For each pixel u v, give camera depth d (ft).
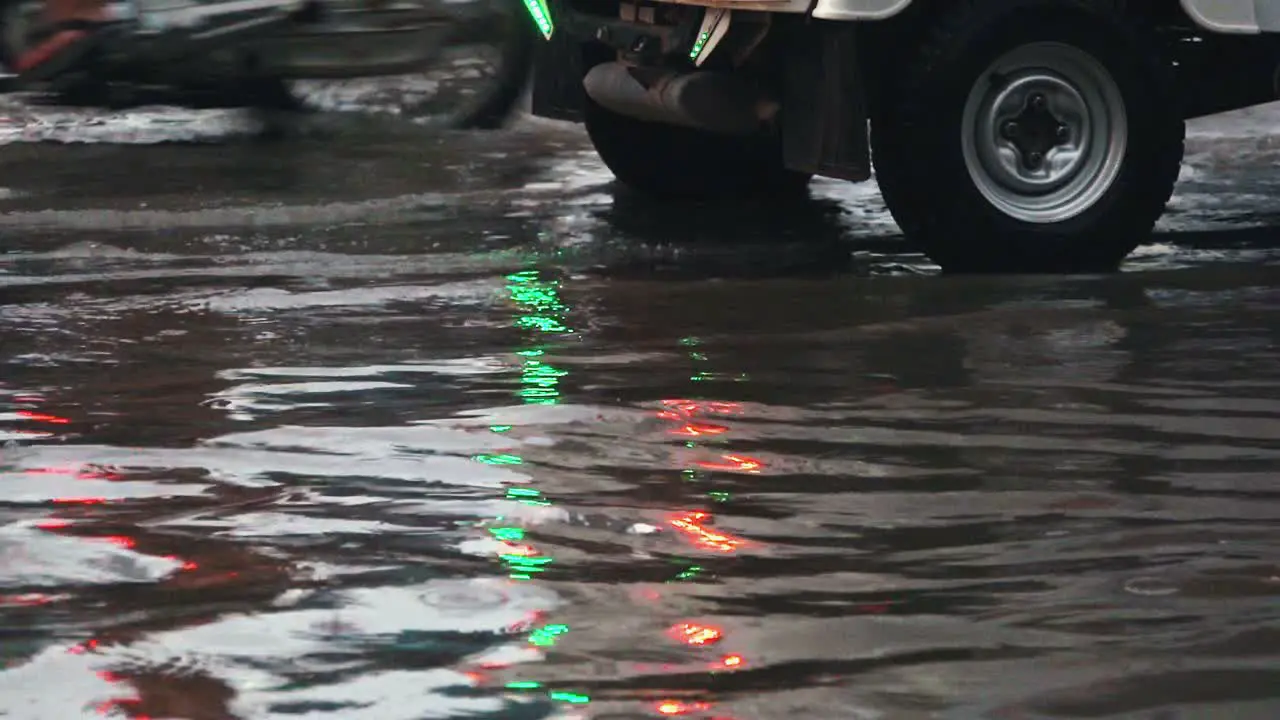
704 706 19.99
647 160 61.57
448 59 79.56
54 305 44.57
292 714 19.88
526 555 25.41
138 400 34.94
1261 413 33.37
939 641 21.98
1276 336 40.06
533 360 38.14
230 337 40.73
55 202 61.21
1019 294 45.42
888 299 44.86
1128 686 20.52
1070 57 48.67
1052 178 48.98
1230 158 70.44
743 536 26.30
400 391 35.35
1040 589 23.90
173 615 23.09
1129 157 49.16
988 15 47.96
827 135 48.14
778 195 63.52
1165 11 50.72
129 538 26.35
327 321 42.47
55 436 32.32
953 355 38.37
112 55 80.12
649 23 52.75
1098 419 33.01
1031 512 27.43
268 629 22.52
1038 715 19.72
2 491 28.84
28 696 20.45
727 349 39.14
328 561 25.20
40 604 23.57
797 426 32.55
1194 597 23.50
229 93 81.46
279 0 79.15
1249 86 52.01
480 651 21.71
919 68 47.91
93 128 78.95
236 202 61.21
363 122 80.48
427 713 19.85
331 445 31.37
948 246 48.44
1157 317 42.27
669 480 29.17
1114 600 23.41
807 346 39.40
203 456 30.78
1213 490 28.53
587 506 27.78
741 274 48.93
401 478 29.30
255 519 27.17
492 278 48.24
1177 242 53.72
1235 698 20.17
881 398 34.65
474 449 31.04
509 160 71.67
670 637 22.16
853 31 47.62
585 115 60.85
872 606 23.29
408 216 58.95
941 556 25.32
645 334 40.83
